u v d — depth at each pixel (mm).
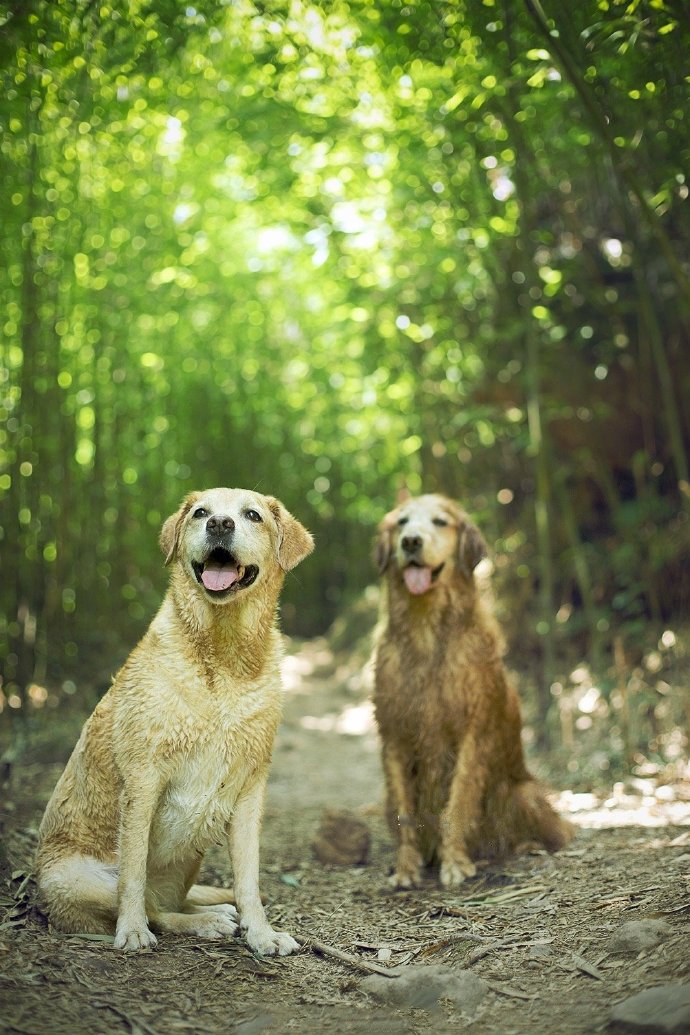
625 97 5738
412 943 3480
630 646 7441
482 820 4754
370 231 7930
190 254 9633
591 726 7094
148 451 11336
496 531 8703
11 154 6461
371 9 5844
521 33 5496
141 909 3303
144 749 3320
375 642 5035
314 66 6684
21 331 7172
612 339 7820
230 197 9711
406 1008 2848
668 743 6508
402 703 4730
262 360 13883
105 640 8367
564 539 8359
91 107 6332
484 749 4660
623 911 3445
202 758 3387
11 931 3273
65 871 3424
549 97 5680
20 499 7172
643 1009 2488
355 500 15578
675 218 6852
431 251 7828
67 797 3580
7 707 6961
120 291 8594
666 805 5395
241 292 11844
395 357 8867
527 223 6781
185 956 3225
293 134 7199
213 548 3379
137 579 10195
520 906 3795
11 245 7090
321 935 3633
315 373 13234
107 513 10039
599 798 5777
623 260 7715
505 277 7676
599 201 7660
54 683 7527
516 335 7344
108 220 8109
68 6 5199
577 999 2756
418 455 10008
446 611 4727
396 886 4391
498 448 8812
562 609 8227
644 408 7652
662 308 7480
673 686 6871
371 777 7246
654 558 7125
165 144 8664
